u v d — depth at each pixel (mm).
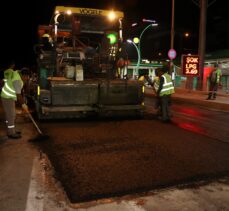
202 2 20281
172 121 9828
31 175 4824
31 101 13953
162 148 6363
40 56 9969
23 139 7164
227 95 18266
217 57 26297
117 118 10094
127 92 9625
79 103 9234
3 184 4457
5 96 7105
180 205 3799
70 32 11047
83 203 3844
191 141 7016
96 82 9344
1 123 9258
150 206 3762
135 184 4422
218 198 4008
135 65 37312
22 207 3742
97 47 11609
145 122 9477
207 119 10547
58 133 7797
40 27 11633
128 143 6766
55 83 9031
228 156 5844
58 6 10391
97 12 10688
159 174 4832
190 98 17312
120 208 3707
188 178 4676
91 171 4980
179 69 28125
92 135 7559
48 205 3799
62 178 4684
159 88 9531
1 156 5824
